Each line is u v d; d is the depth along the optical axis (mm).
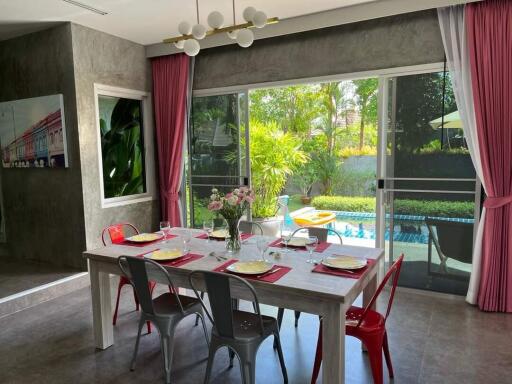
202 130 4969
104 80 4375
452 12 3355
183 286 2420
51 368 2582
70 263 4363
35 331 3123
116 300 3619
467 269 3604
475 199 3498
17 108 4453
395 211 3879
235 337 2115
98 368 2572
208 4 3537
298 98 8922
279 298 2092
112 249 2811
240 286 2178
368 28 3797
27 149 4453
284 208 7359
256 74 4461
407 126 3744
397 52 3689
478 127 3275
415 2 3400
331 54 3998
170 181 5004
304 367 2545
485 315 3270
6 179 4758
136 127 4949
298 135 9086
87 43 4152
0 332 3111
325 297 1896
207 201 5051
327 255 2555
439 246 3707
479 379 2359
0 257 4836
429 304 3523
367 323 2236
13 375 2508
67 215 4305
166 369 2385
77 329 3156
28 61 4340
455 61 3385
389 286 3945
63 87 4121
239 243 2688
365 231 8102
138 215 4934
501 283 3303
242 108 4637
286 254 2598
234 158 4781
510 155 3195
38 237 4578
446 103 3553
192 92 4953
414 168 3752
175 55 4816
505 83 3172
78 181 4164
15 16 3756
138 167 5004
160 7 3590
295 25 3945
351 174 8898
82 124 4125
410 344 2797
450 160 3590
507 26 3137
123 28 4207
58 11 3650
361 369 2504
